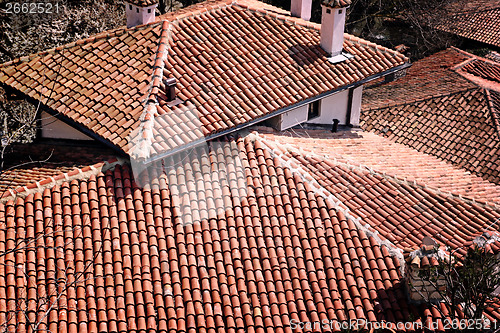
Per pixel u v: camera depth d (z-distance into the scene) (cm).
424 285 1244
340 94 1839
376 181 1527
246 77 1634
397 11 3616
